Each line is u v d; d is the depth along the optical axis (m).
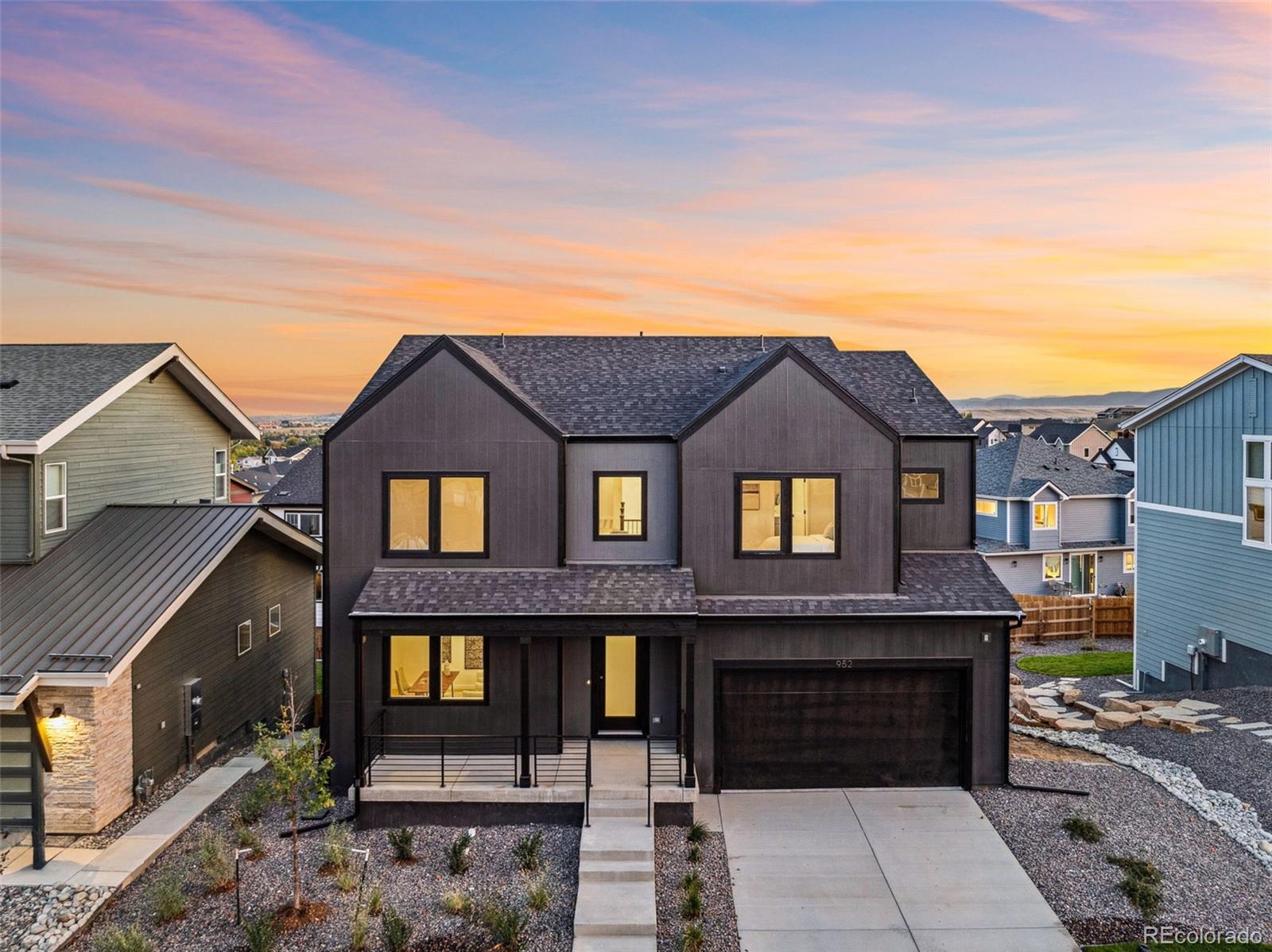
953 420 16.64
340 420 14.64
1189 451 21.36
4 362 17.42
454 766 13.90
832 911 10.68
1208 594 20.66
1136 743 16.73
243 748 17.53
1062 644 28.64
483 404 14.68
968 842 12.45
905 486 16.36
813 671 14.35
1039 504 35.16
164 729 14.77
